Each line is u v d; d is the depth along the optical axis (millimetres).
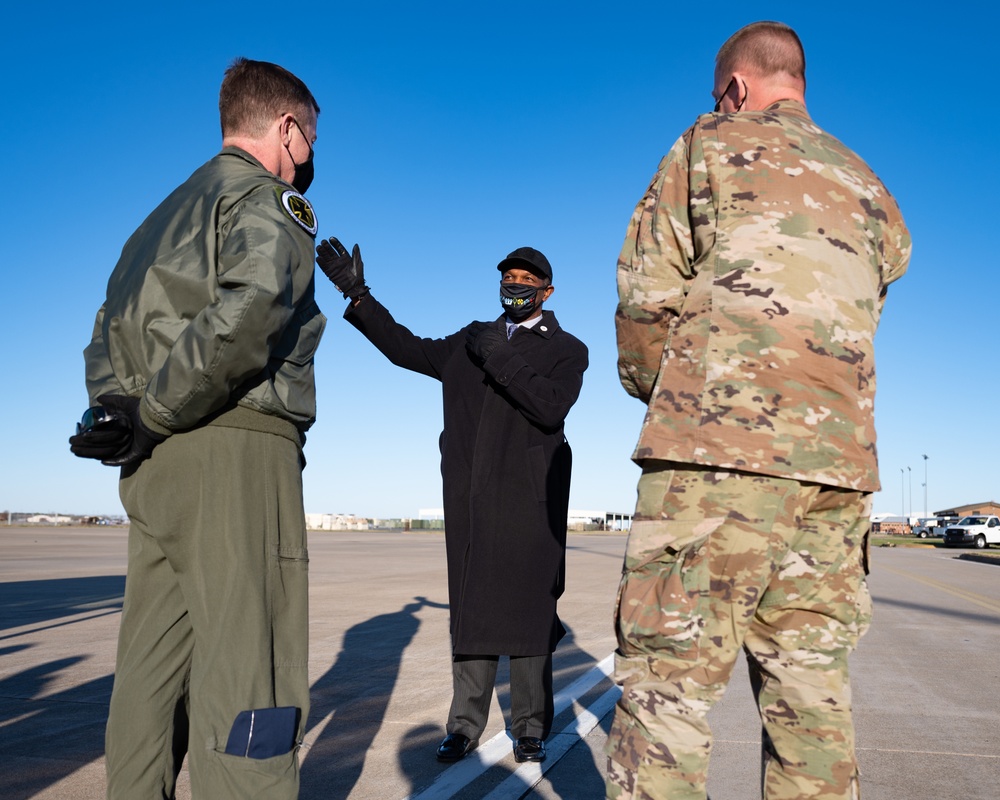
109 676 4742
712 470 1711
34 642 6008
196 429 1839
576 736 3508
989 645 6387
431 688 4492
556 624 3303
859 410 1749
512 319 3506
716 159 1834
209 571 1812
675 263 1875
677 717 1682
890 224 1928
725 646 1692
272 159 2141
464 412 3451
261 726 1755
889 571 16453
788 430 1691
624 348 1948
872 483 1733
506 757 3229
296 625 1909
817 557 1753
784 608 1780
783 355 1715
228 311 1698
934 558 24125
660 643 1701
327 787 2848
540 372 3395
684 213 1864
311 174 2311
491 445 3332
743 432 1688
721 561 1687
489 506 3266
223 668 1767
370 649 5789
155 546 1913
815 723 1742
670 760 1670
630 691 1740
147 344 1872
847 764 1735
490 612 3178
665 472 1772
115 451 1812
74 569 14328
